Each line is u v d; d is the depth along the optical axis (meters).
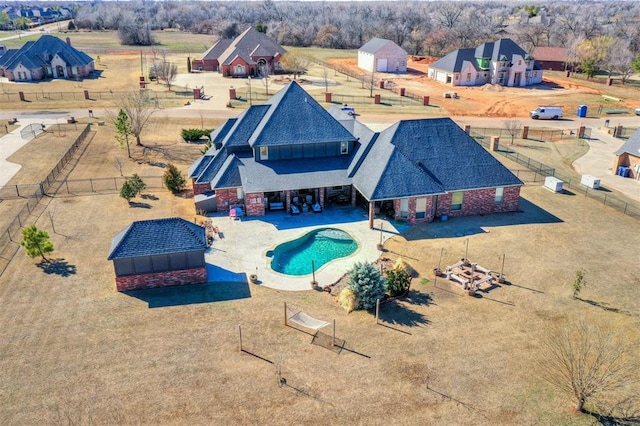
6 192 49.31
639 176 55.62
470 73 107.94
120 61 133.00
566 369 25.70
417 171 42.38
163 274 33.34
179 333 28.94
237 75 113.19
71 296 32.47
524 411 23.77
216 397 24.36
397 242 39.97
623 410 23.83
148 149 63.62
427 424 22.97
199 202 44.22
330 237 40.94
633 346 28.00
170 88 98.88
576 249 38.94
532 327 29.70
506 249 38.88
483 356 27.22
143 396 24.39
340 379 25.50
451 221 43.81
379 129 74.12
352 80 111.38
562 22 187.38
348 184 44.69
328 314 30.86
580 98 98.50
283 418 23.17
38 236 35.47
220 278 34.75
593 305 31.88
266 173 44.53
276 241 39.84
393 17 199.12
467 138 45.56
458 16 194.38
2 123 74.00
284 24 182.75
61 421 23.00
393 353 27.36
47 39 111.88
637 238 40.91
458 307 31.61
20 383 25.16
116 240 33.50
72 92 94.25
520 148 67.81
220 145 50.00
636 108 91.81
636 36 152.75
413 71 124.88
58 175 53.97
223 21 199.25
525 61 107.75
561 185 51.06
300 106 46.66
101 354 27.20
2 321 29.84
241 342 28.03
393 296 32.56
